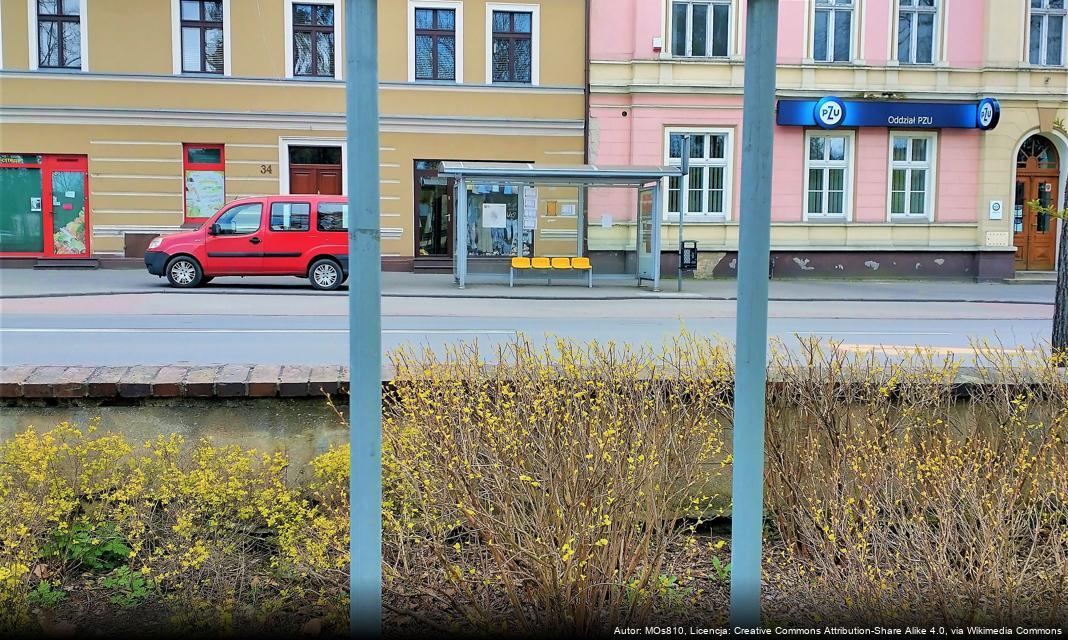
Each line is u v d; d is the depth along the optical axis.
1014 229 25.08
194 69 22.38
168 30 22.12
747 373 2.35
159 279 19.23
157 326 11.41
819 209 24.28
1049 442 3.86
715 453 3.94
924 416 4.07
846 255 24.25
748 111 2.28
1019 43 24.11
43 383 4.17
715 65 23.50
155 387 4.21
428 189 23.50
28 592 3.53
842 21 23.95
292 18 22.53
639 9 23.23
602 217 23.22
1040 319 14.43
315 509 3.88
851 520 3.51
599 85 23.44
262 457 4.14
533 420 3.37
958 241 24.48
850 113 23.77
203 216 22.67
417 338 10.55
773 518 4.04
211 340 10.13
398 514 3.64
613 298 17.67
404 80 23.11
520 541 3.24
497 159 23.55
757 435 2.37
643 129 23.55
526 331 11.59
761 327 2.33
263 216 17.33
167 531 3.78
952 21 24.02
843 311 15.66
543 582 3.16
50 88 21.92
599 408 3.52
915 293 19.94
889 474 3.71
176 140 22.34
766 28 2.24
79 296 15.52
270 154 22.69
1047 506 3.62
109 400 4.25
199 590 3.59
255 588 3.62
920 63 24.06
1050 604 3.27
